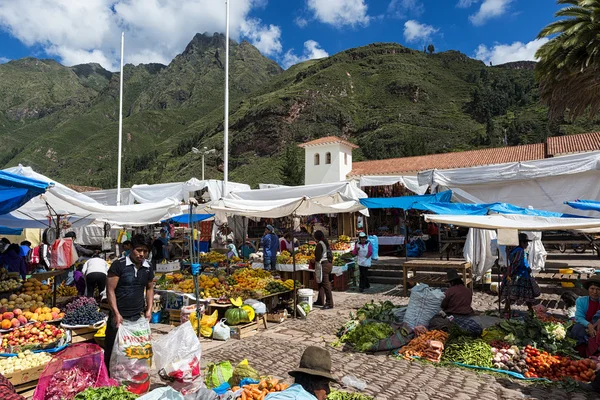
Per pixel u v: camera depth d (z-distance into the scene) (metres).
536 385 5.18
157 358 4.54
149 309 4.97
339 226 18.62
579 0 12.54
